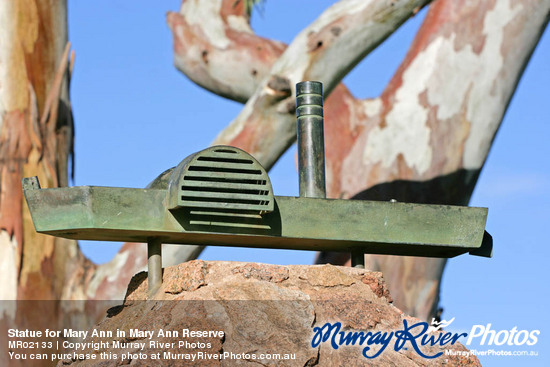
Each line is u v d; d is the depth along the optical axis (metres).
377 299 3.89
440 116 10.07
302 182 4.14
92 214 3.54
